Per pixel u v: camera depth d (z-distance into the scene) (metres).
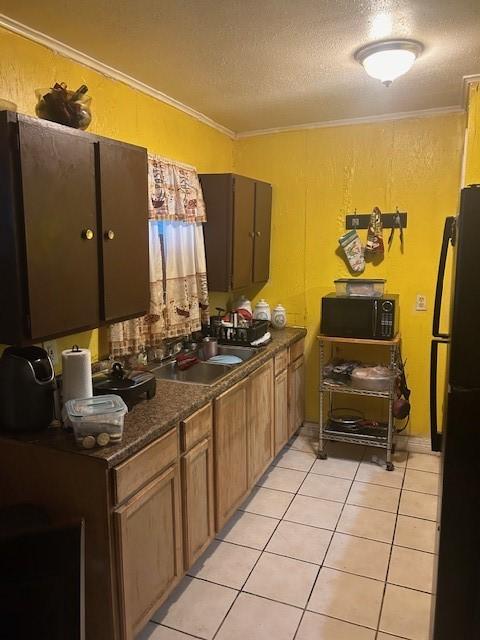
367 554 2.46
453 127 3.29
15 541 1.20
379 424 3.67
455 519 1.39
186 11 1.88
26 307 1.68
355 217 3.63
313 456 3.57
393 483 3.16
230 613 2.08
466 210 1.28
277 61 2.41
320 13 1.91
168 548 2.00
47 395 1.81
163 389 2.34
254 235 3.56
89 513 1.69
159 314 2.72
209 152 3.54
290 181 3.79
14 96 2.01
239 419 2.65
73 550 1.22
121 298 2.14
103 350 2.56
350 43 2.20
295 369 3.66
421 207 3.45
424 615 2.06
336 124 3.58
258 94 2.93
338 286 3.56
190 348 3.11
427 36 2.12
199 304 3.14
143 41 2.16
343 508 2.87
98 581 1.71
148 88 2.77
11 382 1.76
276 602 2.14
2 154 1.60
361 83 2.74
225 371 2.80
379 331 3.26
